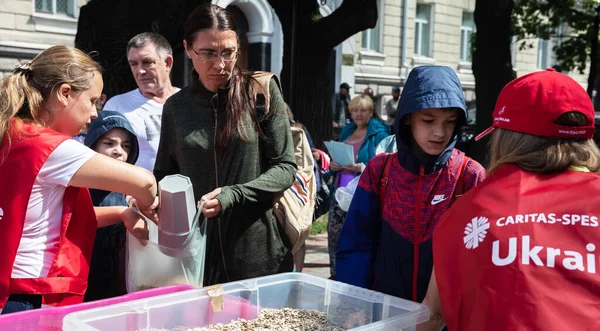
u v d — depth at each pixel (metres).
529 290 1.31
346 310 1.91
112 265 2.45
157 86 3.60
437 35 21.17
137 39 3.58
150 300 1.77
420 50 21.08
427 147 2.12
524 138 1.54
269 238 2.62
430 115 2.09
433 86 2.07
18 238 1.77
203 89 2.56
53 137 1.82
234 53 2.48
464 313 1.42
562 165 1.48
